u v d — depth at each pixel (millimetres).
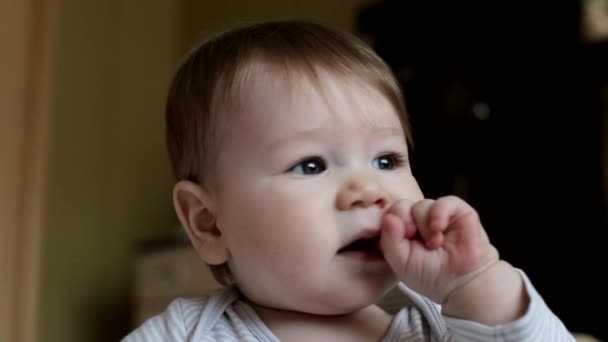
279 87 736
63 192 2066
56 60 2021
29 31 1880
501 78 2047
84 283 2131
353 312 757
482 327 620
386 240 664
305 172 710
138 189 2418
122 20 2381
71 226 2094
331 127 714
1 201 1798
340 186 698
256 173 723
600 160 1949
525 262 1953
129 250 2344
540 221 1957
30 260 1838
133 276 2133
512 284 632
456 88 2090
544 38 2008
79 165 2139
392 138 746
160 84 2578
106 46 2289
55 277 2020
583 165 1950
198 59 852
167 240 2008
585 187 1940
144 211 2441
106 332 2199
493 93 2049
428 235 649
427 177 2064
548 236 1944
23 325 1820
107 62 2291
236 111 753
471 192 2031
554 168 1964
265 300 746
